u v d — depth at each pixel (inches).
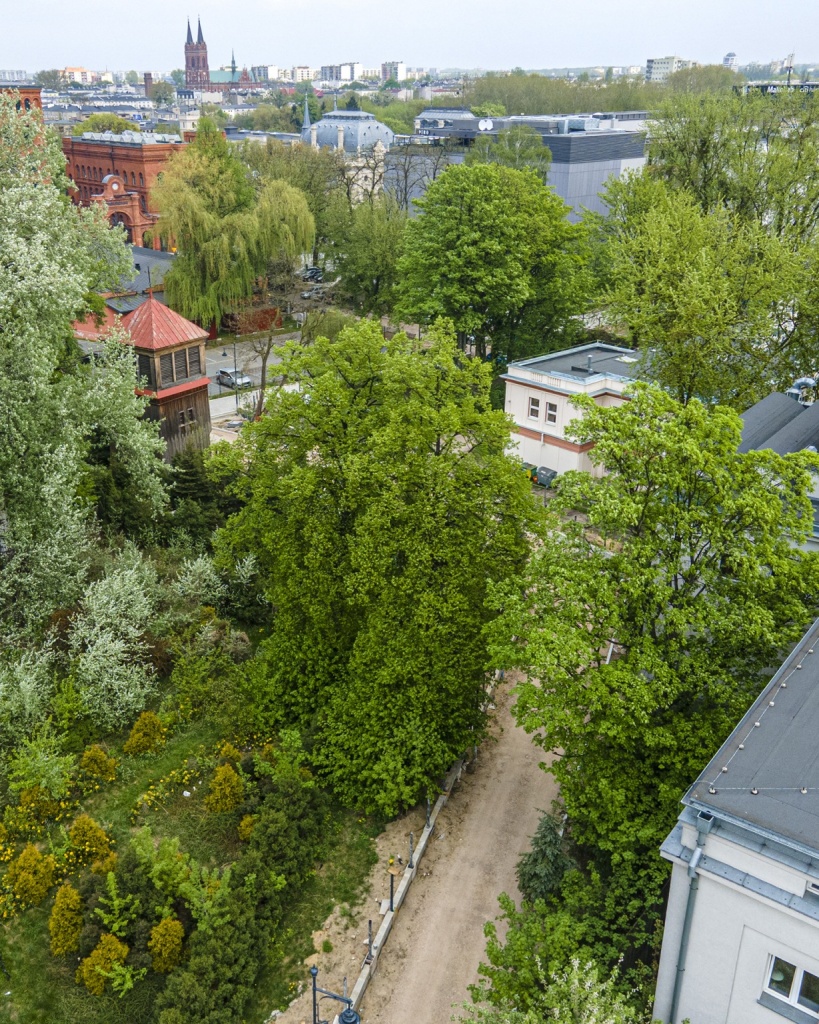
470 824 1096.2
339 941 932.6
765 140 2618.1
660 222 1952.5
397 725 1092.5
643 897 820.6
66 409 1286.9
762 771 618.8
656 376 1763.0
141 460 1462.8
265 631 1441.9
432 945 930.1
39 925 886.4
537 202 2331.4
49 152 1566.2
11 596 1261.1
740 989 620.4
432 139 4375.0
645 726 831.7
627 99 7549.2
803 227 2308.1
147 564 1376.7
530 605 944.3
